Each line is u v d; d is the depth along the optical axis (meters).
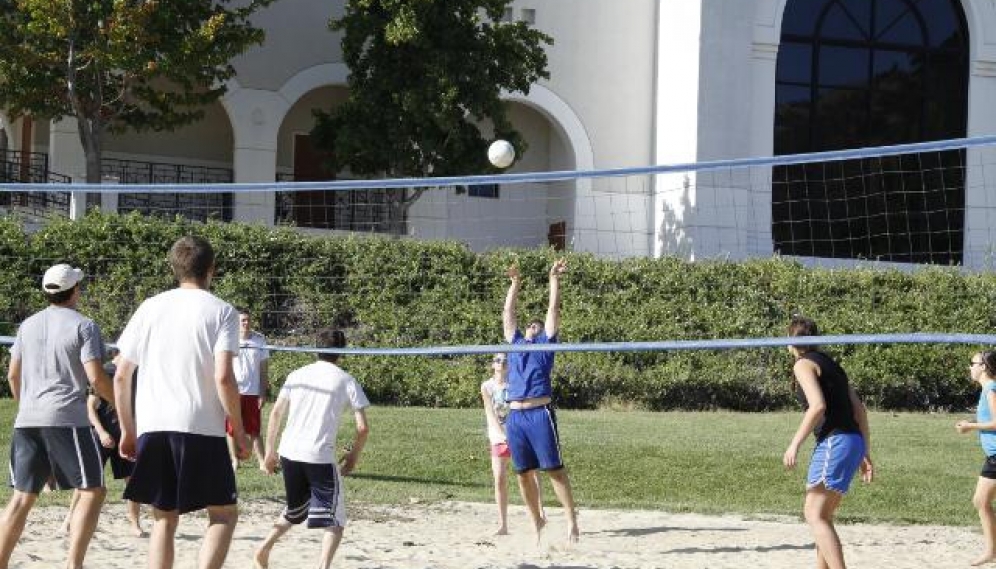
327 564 18.23
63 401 16.92
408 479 32.91
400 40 55.25
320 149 60.69
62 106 53.25
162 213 59.97
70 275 17.38
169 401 14.83
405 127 57.28
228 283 47.34
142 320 15.20
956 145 21.27
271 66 64.00
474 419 41.78
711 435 40.00
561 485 23.28
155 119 55.62
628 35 68.19
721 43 65.12
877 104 70.00
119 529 23.61
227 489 14.98
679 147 65.94
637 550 23.50
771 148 66.69
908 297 52.44
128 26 50.44
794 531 26.55
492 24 66.25
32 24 49.59
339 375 18.84
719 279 51.69
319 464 18.42
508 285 50.06
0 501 26.48
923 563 23.22
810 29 68.94
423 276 49.38
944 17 71.00
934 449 39.19
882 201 69.25
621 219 67.00
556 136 69.12
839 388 18.09
